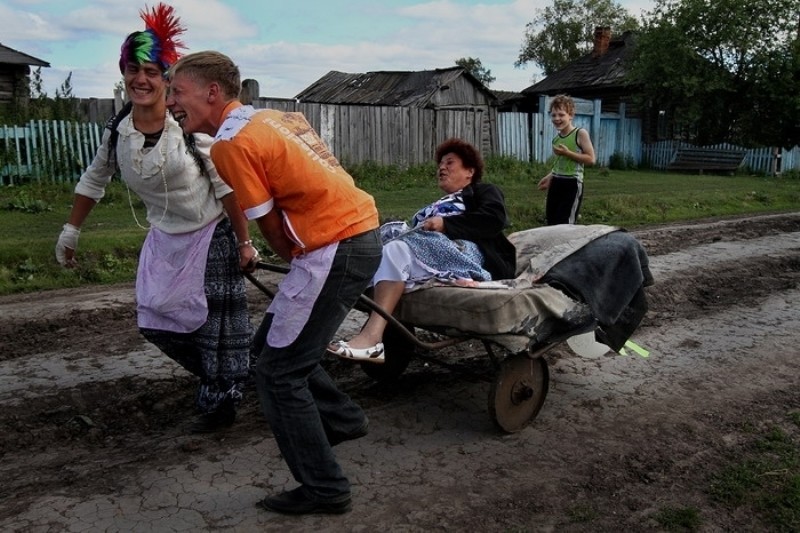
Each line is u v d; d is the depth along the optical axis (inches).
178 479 146.9
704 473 157.0
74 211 161.9
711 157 1016.2
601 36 1315.2
